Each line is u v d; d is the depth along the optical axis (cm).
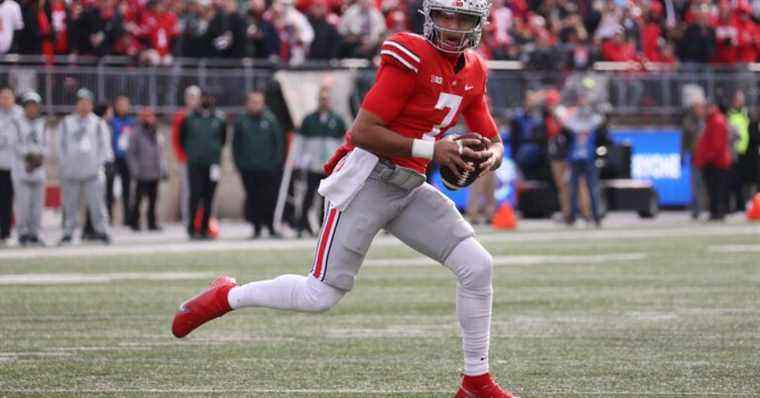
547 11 9156
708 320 3109
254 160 6325
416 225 2006
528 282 4034
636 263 4669
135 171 6912
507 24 8662
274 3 8012
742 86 9006
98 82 7475
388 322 3120
